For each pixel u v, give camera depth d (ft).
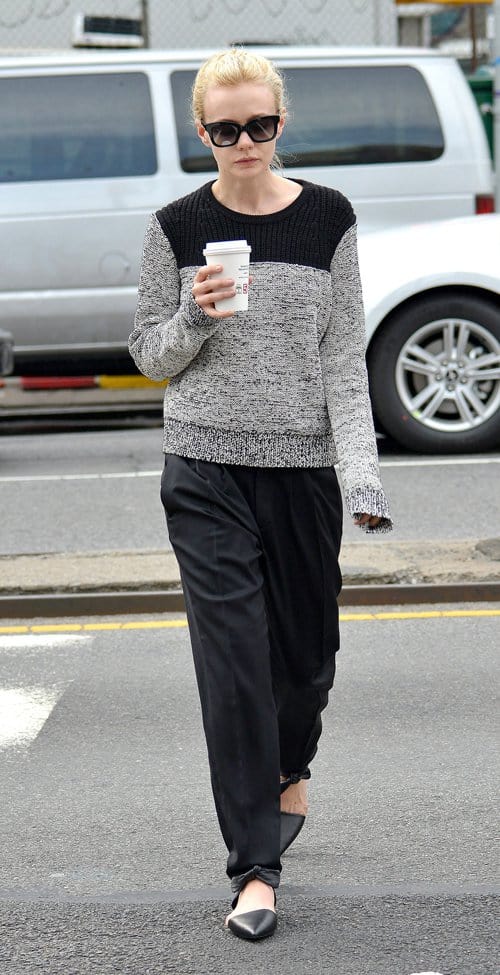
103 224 98.68
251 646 29.32
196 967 28.37
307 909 31.12
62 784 39.32
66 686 47.75
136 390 113.39
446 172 100.68
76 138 99.14
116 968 28.43
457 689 46.57
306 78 100.17
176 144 99.50
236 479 30.07
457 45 194.59
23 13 165.17
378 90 100.63
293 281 29.40
